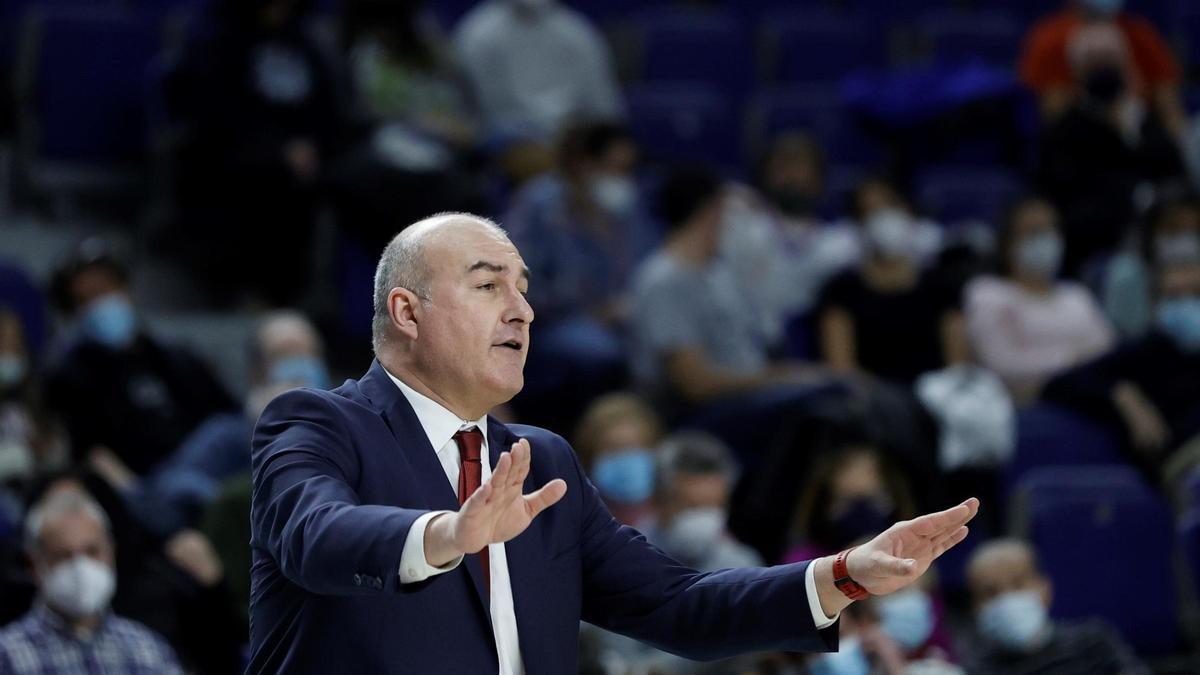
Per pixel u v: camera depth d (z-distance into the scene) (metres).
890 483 17.67
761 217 24.95
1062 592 19.31
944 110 27.97
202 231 24.12
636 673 15.95
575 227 23.14
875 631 15.80
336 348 23.84
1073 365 22.53
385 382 8.57
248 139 24.11
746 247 24.41
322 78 24.81
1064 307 23.80
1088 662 17.30
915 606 16.09
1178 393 22.34
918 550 8.36
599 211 23.31
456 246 8.49
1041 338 23.52
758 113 29.12
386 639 8.00
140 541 16.70
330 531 7.30
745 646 8.67
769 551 19.08
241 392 23.22
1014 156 28.41
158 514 17.84
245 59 24.34
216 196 24.05
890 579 8.21
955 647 17.69
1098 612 19.31
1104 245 26.83
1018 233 23.69
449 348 8.39
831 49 31.39
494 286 8.51
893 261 23.22
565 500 8.84
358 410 8.34
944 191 27.11
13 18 28.31
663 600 8.91
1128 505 19.67
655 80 30.59
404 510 7.34
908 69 29.33
